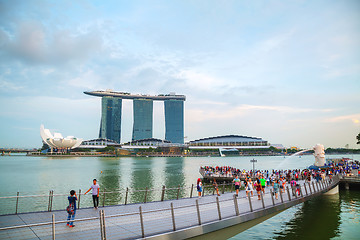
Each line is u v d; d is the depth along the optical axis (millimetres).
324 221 26984
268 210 19906
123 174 82688
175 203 21531
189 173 86062
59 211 17531
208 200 23281
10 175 80312
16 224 14398
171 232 13266
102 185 57188
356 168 65125
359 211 31281
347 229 24125
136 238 12242
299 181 42781
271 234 22812
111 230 13555
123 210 18391
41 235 12523
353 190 46531
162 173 86188
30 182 62719
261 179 28297
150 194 45062
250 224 17969
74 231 13266
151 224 14805
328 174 49531
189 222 15297
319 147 61531
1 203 37844
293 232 23359
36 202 38844
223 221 15836
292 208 33094
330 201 37094
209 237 15023
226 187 51250
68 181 64750
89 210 18062
